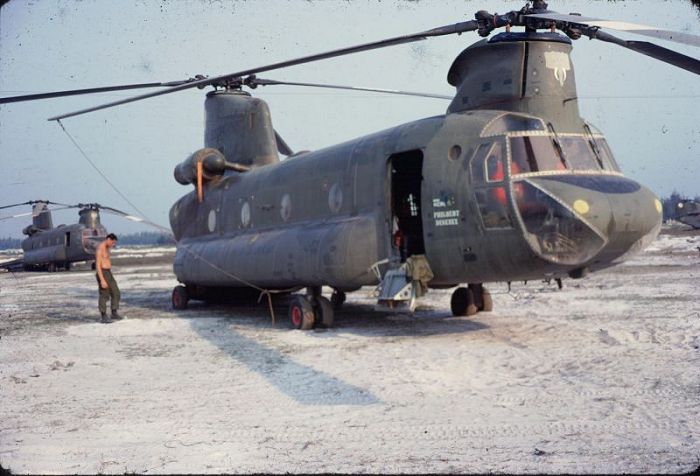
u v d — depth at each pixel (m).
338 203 12.97
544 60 10.66
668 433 5.87
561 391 7.42
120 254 89.19
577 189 9.67
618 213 9.64
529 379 8.05
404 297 11.09
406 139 11.73
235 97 18.11
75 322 15.21
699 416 6.34
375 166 12.20
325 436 6.07
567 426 6.15
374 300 19.02
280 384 8.20
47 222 53.69
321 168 13.66
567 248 9.68
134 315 16.53
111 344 11.77
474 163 10.52
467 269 10.87
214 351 10.76
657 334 10.69
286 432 6.23
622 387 7.50
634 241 10.05
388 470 5.16
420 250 13.12
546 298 16.45
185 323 14.41
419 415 6.65
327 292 21.94
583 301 15.56
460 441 5.81
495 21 10.46
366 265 11.84
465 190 10.56
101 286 14.90
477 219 10.41
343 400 7.34
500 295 17.69
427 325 12.97
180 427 6.48
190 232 18.45
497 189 10.15
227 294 18.97
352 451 5.63
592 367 8.56
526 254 9.98
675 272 23.23
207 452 5.71
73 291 26.06
